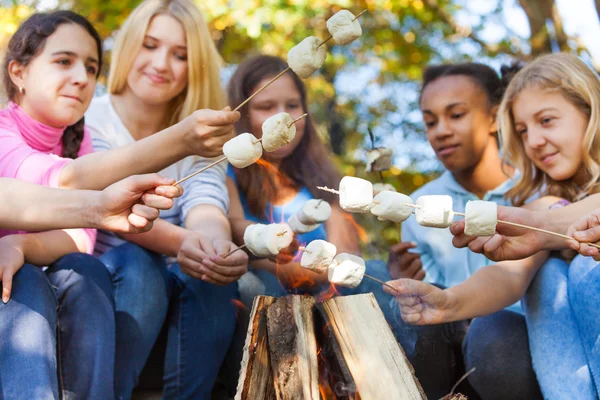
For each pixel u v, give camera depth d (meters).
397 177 8.09
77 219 2.10
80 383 2.16
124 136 3.03
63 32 2.64
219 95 3.12
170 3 3.03
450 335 2.81
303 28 7.43
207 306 2.55
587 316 2.27
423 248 3.47
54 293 2.17
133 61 2.99
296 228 2.32
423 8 8.11
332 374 1.93
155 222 2.67
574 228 2.12
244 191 3.22
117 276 2.48
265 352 1.90
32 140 2.62
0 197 2.14
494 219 1.98
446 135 3.49
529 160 2.98
